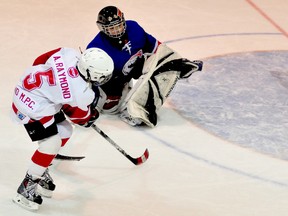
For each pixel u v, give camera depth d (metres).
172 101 19.92
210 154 16.92
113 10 16.88
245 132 18.27
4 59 22.25
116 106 18.59
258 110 19.70
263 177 15.97
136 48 17.81
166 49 18.12
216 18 27.89
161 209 14.38
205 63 23.08
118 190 15.04
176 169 16.08
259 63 23.45
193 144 17.39
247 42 25.52
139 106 17.88
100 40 17.62
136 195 14.88
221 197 14.99
